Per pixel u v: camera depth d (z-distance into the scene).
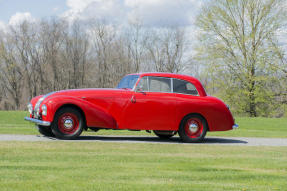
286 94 43.12
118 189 5.64
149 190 5.63
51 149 9.67
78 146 10.43
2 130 15.21
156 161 8.45
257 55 40.72
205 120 13.26
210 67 43.09
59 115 11.99
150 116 12.69
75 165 7.56
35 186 5.68
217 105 13.35
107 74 75.88
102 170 7.14
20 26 78.50
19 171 6.77
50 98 12.01
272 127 26.69
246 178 6.93
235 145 12.72
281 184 6.51
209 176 6.94
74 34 76.50
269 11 40.78
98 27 73.56
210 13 43.12
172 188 5.81
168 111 12.83
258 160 9.23
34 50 80.19
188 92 13.20
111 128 12.41
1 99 83.81
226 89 43.91
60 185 5.79
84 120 12.37
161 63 69.62
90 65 77.50
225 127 13.45
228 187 6.04
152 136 15.62
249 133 18.89
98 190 5.55
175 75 13.19
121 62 73.19
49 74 79.94
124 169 7.31
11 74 79.75
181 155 9.66
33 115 12.80
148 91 12.80
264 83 42.81
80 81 78.38
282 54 40.50
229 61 42.69
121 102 12.50
